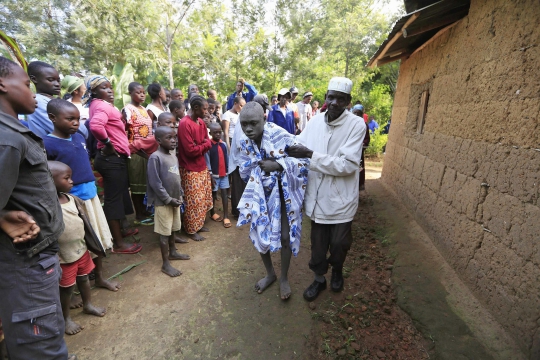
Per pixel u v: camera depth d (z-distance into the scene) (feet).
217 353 6.94
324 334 7.52
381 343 7.33
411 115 15.94
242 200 8.18
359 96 48.32
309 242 12.62
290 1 51.80
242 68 51.98
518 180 7.02
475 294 8.39
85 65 47.42
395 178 18.40
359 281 9.75
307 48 53.72
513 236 7.11
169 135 9.57
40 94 8.56
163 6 40.73
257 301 8.70
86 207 8.50
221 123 16.35
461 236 9.43
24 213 4.67
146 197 10.13
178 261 10.77
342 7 52.90
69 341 7.12
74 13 43.21
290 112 19.35
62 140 7.97
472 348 6.90
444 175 11.02
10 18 46.32
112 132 10.40
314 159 7.46
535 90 6.59
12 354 5.15
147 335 7.38
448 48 11.51
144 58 41.42
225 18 50.21
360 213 16.05
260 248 8.27
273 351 7.03
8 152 4.28
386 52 16.02
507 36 7.68
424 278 9.59
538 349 6.15
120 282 9.45
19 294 4.92
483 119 8.63
